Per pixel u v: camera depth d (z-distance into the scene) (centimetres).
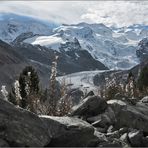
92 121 1354
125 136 1171
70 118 1113
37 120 1013
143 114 1412
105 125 1320
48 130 1012
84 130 1030
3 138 926
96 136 1052
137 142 1145
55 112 1322
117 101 1464
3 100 1020
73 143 1013
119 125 1332
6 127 949
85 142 1023
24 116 1003
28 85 1349
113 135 1198
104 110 1395
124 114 1345
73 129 1027
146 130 1334
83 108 1380
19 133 945
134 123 1332
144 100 1752
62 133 1020
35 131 976
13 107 1015
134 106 1506
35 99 1305
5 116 977
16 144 923
